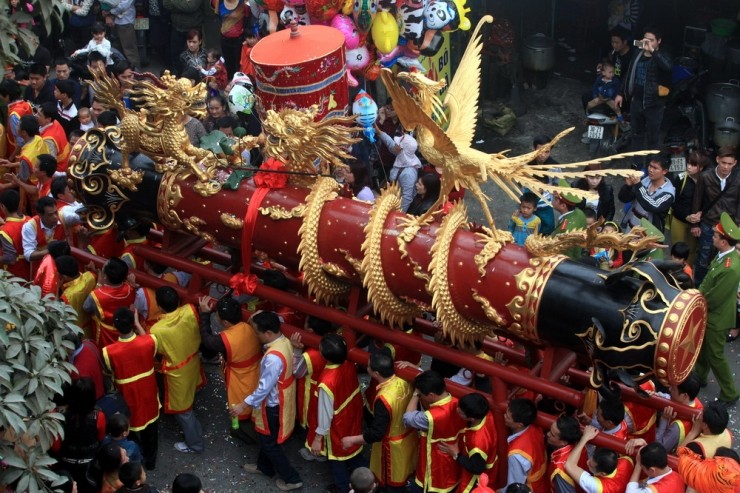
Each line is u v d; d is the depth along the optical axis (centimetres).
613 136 1339
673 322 659
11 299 684
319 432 811
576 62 1551
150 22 1566
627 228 1089
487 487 731
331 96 1019
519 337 750
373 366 779
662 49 1255
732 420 925
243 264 847
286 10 1184
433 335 849
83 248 965
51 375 674
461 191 1045
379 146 1233
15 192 956
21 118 1055
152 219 884
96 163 874
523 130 1428
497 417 768
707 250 1059
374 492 828
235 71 1472
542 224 1061
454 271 747
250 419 876
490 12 1529
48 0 834
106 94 855
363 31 1169
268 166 824
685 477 697
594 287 698
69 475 730
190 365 859
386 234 775
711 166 1128
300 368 833
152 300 898
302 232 800
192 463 878
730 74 1334
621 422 747
